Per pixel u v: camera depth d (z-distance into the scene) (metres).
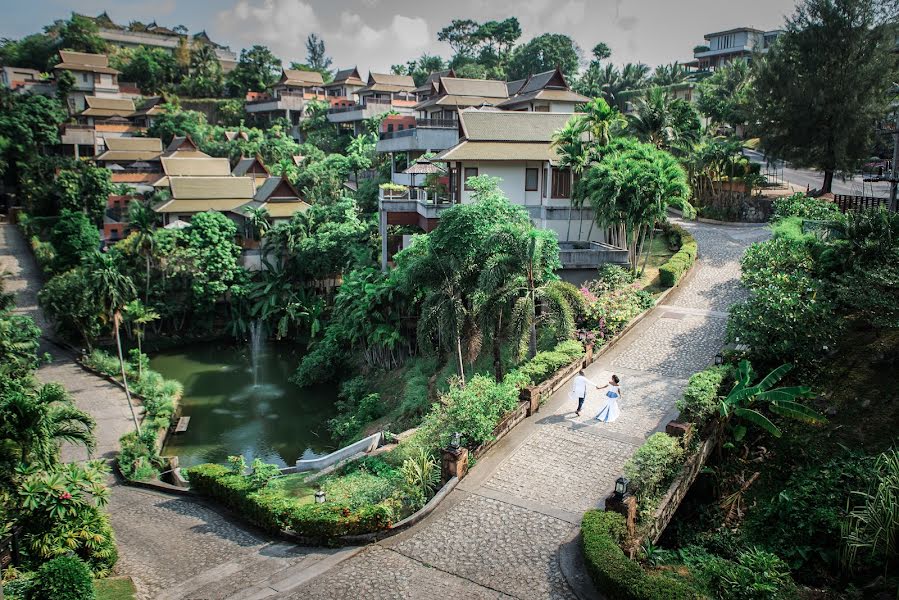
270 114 103.00
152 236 47.69
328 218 50.84
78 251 54.75
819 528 16.06
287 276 50.66
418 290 34.59
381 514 17.03
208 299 49.66
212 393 41.28
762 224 43.91
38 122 80.81
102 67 103.81
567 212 37.41
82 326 44.97
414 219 42.34
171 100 100.88
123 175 75.94
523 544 15.70
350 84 104.62
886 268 21.14
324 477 23.86
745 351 22.05
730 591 13.70
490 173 37.97
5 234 70.75
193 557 18.00
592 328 28.39
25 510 17.91
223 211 58.69
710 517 17.81
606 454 19.38
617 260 34.62
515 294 25.23
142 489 26.91
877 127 43.41
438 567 15.18
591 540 14.32
